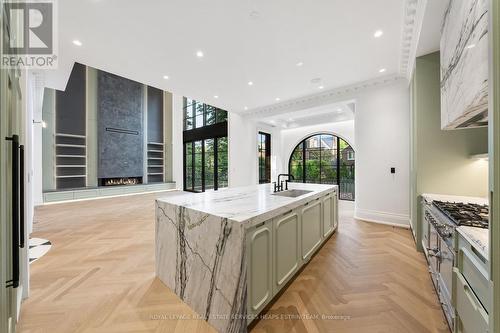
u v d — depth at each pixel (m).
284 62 3.46
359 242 3.17
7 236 1.21
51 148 7.23
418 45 2.63
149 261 2.63
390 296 1.91
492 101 0.79
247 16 2.39
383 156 4.10
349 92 4.58
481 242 1.06
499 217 0.78
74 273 2.35
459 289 1.28
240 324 1.42
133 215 5.04
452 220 1.49
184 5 2.22
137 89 9.48
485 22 1.01
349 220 4.35
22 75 2.00
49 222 4.43
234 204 1.97
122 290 2.03
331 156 7.13
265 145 7.67
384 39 2.82
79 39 2.79
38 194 6.38
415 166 2.91
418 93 2.83
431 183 2.75
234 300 1.46
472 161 2.56
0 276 1.00
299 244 2.23
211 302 1.62
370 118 4.25
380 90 4.13
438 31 2.38
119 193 8.38
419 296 1.91
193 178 9.79
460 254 1.32
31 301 1.87
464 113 1.40
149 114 9.98
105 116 8.49
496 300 0.79
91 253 2.87
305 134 7.42
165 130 10.57
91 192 7.58
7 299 1.18
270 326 1.58
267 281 1.69
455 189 2.63
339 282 2.13
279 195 2.65
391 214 4.02
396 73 3.83
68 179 7.63
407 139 3.85
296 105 5.57
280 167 7.89
